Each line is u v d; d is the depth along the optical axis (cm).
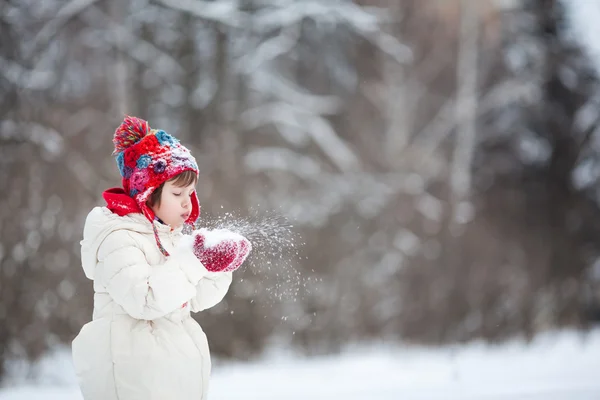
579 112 2298
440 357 1561
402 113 2422
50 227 1485
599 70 2342
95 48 1923
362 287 1872
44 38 1731
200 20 1939
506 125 2323
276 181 1958
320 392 941
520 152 2258
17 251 1435
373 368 1349
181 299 328
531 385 974
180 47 1945
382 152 2250
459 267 1952
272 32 2081
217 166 1773
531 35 2395
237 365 1477
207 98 1923
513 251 2053
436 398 866
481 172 2248
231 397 896
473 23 2408
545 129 2269
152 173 346
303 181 1998
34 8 1750
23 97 1567
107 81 1922
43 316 1423
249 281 1513
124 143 361
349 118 2172
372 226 1984
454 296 1908
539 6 2380
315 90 2161
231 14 1934
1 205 1448
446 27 2450
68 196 1539
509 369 1227
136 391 330
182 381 340
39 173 1522
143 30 1981
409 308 1900
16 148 1505
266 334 1600
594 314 2131
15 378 1320
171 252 349
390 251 1977
